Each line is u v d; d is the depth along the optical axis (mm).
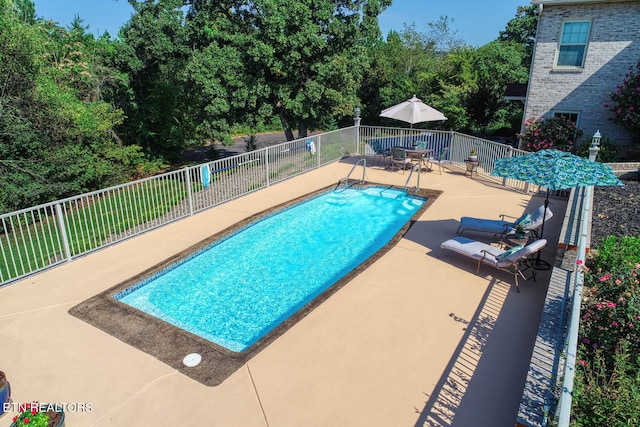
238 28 21047
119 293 7402
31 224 15117
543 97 17188
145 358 5625
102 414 4684
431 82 30625
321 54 21188
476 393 4941
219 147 34656
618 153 15703
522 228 8531
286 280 8375
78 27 25562
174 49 22984
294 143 14516
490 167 14062
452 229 9953
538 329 5875
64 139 17312
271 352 5695
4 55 15000
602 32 15633
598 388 4207
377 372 5293
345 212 12070
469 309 6680
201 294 7820
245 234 10383
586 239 7352
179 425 4539
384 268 8047
